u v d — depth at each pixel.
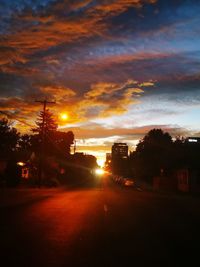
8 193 38.84
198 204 32.78
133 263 10.24
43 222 18.17
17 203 29.88
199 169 56.06
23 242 12.87
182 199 39.41
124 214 23.06
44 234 14.60
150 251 11.90
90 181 104.12
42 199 34.78
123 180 75.81
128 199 37.44
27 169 67.56
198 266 10.04
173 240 13.99
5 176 50.69
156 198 40.53
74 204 29.42
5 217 20.16
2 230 15.50
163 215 23.05
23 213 22.34
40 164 50.28
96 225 17.61
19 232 15.01
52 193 43.81
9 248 11.85
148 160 92.56
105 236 14.55
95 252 11.54
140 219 20.62
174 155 71.19
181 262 10.46
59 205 28.34
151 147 95.62
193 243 13.43
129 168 126.50
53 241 13.16
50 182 60.22
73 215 21.58
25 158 66.94
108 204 30.34
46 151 96.25
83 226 17.09
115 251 11.77
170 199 39.19
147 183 86.94
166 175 70.25
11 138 87.44
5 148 84.50
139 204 31.55
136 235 15.00
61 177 85.56
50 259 10.45
